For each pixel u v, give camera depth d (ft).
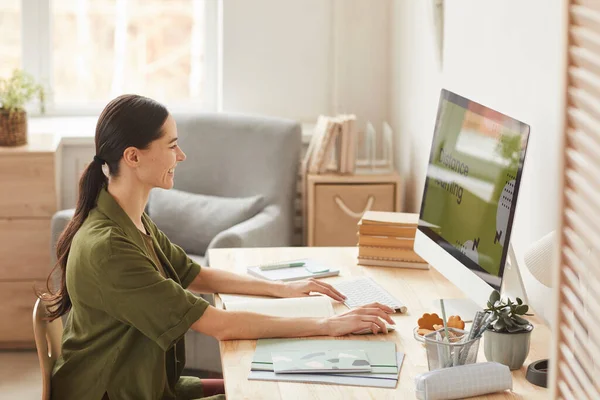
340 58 15.71
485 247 7.41
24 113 13.55
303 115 15.94
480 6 10.21
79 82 16.46
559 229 4.71
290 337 7.41
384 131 15.11
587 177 4.38
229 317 7.34
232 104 15.79
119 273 7.12
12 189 13.28
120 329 7.35
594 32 4.28
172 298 7.20
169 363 7.82
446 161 8.35
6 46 16.08
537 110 8.41
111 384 7.34
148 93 16.63
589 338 4.35
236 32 15.57
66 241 7.70
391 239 9.50
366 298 8.41
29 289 13.56
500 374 6.35
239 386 6.47
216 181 13.93
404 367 6.84
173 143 7.68
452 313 8.03
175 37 16.49
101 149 7.54
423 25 13.17
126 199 7.61
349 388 6.45
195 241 13.44
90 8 16.25
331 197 13.93
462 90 11.06
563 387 4.75
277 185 13.65
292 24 15.62
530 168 8.63
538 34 8.34
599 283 4.18
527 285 8.74
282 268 9.36
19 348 13.85
